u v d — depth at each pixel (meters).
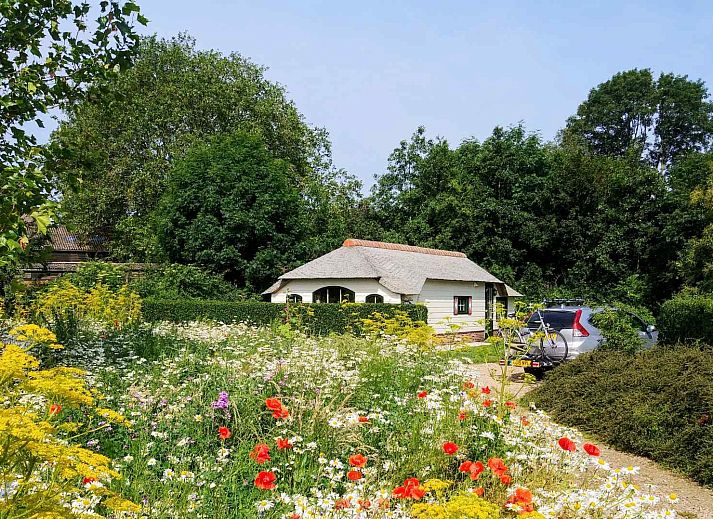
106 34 7.80
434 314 24.42
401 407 6.79
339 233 39.22
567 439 4.69
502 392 6.67
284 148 39.16
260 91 39.78
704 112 51.91
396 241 38.91
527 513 3.49
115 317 15.41
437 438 5.50
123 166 34.31
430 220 39.56
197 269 27.28
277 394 6.55
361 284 22.66
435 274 24.67
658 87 53.25
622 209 33.84
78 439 4.92
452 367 9.10
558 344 12.72
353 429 5.63
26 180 6.34
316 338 14.05
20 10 7.40
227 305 21.05
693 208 30.78
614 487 4.49
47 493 2.60
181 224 31.20
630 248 33.09
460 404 6.39
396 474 4.99
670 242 30.92
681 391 7.90
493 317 29.22
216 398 6.29
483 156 38.84
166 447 5.15
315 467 4.96
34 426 2.52
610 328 11.23
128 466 4.70
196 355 8.86
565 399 9.35
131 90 34.47
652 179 33.78
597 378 9.41
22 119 7.57
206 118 36.50
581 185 35.25
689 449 7.17
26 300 15.22
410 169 44.19
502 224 36.38
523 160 37.88
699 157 35.78
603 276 33.47
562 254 35.66
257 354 8.62
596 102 54.78
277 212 31.84
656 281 31.62
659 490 6.46
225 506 4.20
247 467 4.90
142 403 5.96
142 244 33.53
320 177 43.22
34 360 2.95
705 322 12.34
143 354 9.56
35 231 7.78
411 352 10.08
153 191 34.62
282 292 24.59
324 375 7.61
